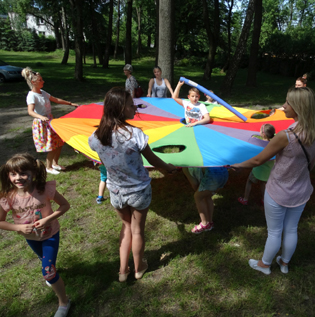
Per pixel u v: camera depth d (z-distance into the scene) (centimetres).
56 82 1786
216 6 2012
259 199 446
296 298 268
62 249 345
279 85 1934
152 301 270
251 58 1791
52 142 518
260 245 343
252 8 1324
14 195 230
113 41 4538
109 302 271
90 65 3059
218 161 332
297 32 2919
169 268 310
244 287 282
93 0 2866
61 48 4928
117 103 223
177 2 2780
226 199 446
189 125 461
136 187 244
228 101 1301
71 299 272
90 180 522
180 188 486
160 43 840
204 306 263
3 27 4931
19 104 1156
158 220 398
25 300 276
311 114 221
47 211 245
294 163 238
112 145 228
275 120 504
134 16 4756
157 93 716
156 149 623
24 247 351
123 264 283
